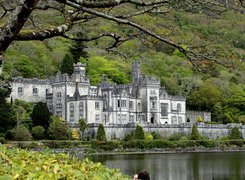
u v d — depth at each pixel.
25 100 121.62
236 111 150.50
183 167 63.75
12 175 12.09
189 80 162.88
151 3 14.41
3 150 15.66
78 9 14.03
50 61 163.38
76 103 118.06
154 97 127.81
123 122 122.06
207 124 122.06
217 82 159.62
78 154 87.31
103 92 120.69
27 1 12.67
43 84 125.62
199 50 14.38
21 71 144.62
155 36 14.25
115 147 97.31
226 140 113.56
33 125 101.56
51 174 12.38
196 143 106.50
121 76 163.25
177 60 176.88
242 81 172.12
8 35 12.83
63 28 14.29
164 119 130.00
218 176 54.19
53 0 14.38
